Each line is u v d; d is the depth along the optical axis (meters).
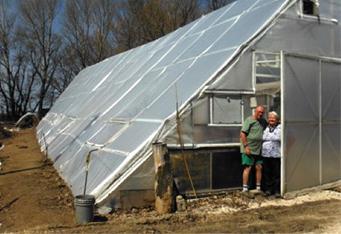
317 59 11.81
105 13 58.62
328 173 12.09
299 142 11.40
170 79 13.62
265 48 11.91
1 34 56.75
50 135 24.11
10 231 8.76
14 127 44.56
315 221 8.89
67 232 8.38
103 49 59.12
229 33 13.37
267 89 11.98
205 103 11.08
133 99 14.98
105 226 8.77
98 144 13.18
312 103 11.72
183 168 10.75
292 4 12.46
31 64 58.38
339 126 12.39
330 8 13.22
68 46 59.22
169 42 19.17
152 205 10.22
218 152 11.15
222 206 10.15
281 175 11.00
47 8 57.28
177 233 8.17
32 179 14.12
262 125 11.13
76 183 11.96
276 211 9.75
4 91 57.78
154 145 9.89
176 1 54.97
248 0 15.02
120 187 10.04
